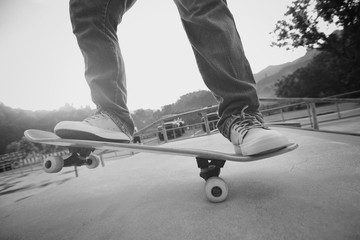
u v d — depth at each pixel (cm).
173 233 72
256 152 88
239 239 62
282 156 171
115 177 213
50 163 102
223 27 100
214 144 411
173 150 100
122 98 120
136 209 103
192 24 107
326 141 205
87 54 111
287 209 75
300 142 224
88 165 134
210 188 92
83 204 130
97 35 107
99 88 113
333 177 100
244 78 105
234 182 119
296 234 59
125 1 115
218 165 102
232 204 87
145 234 75
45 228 99
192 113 771
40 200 168
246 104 102
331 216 65
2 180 720
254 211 77
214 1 102
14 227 109
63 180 313
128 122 125
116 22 115
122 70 122
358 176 97
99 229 87
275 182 107
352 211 66
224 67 101
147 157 376
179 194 117
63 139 101
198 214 83
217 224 73
